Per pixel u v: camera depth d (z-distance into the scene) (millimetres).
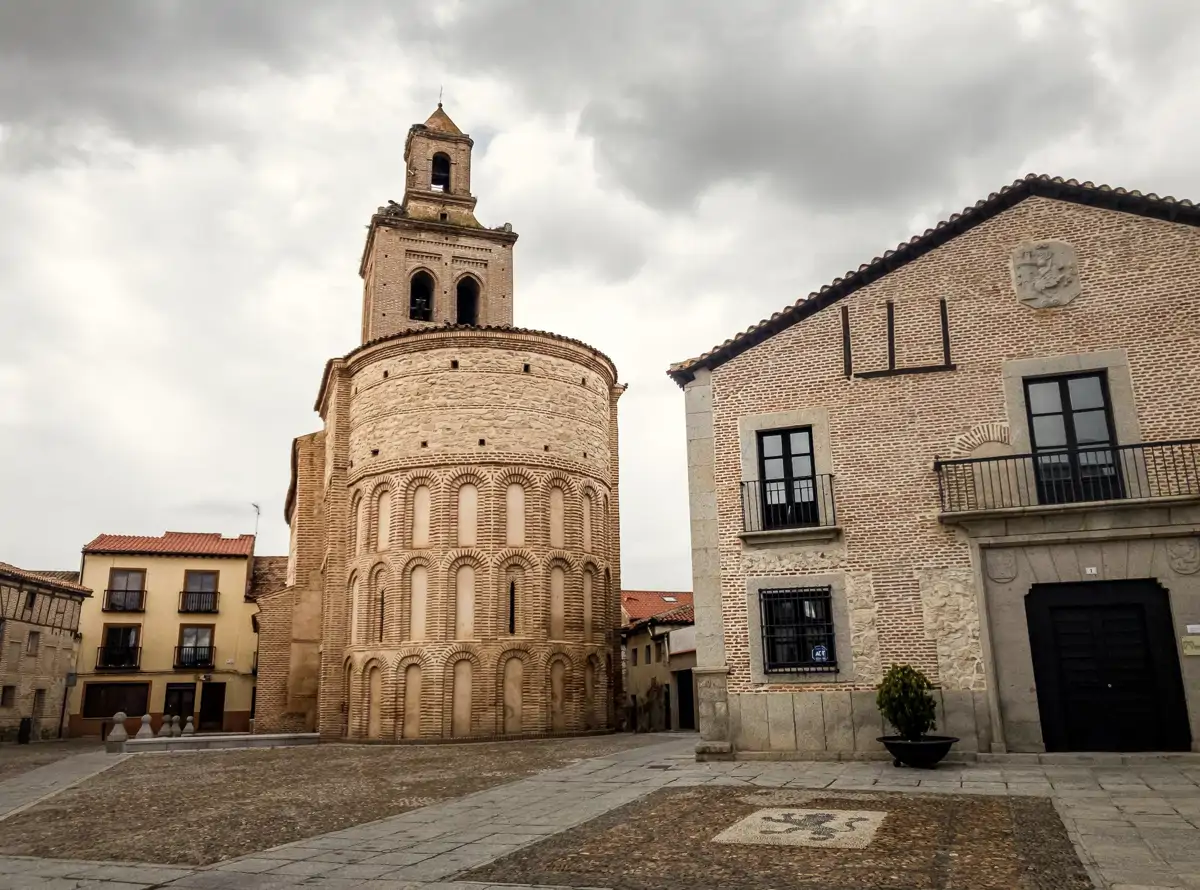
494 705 27922
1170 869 8539
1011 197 19094
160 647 53500
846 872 8883
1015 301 18688
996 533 17438
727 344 20219
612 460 35281
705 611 19109
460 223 41844
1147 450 17078
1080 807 11773
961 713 16984
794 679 18188
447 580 28734
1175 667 16250
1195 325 17422
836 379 19438
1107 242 18375
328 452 35531
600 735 29562
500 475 29797
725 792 14016
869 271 19578
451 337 30922
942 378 18766
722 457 19844
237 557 56188
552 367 31656
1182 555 16422
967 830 10570
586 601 30750
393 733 27938
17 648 41750
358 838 11500
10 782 20469
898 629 17766
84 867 10422
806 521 19047
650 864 9469
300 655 34281
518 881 8953
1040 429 18094
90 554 53500
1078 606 17000
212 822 13203
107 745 26797
